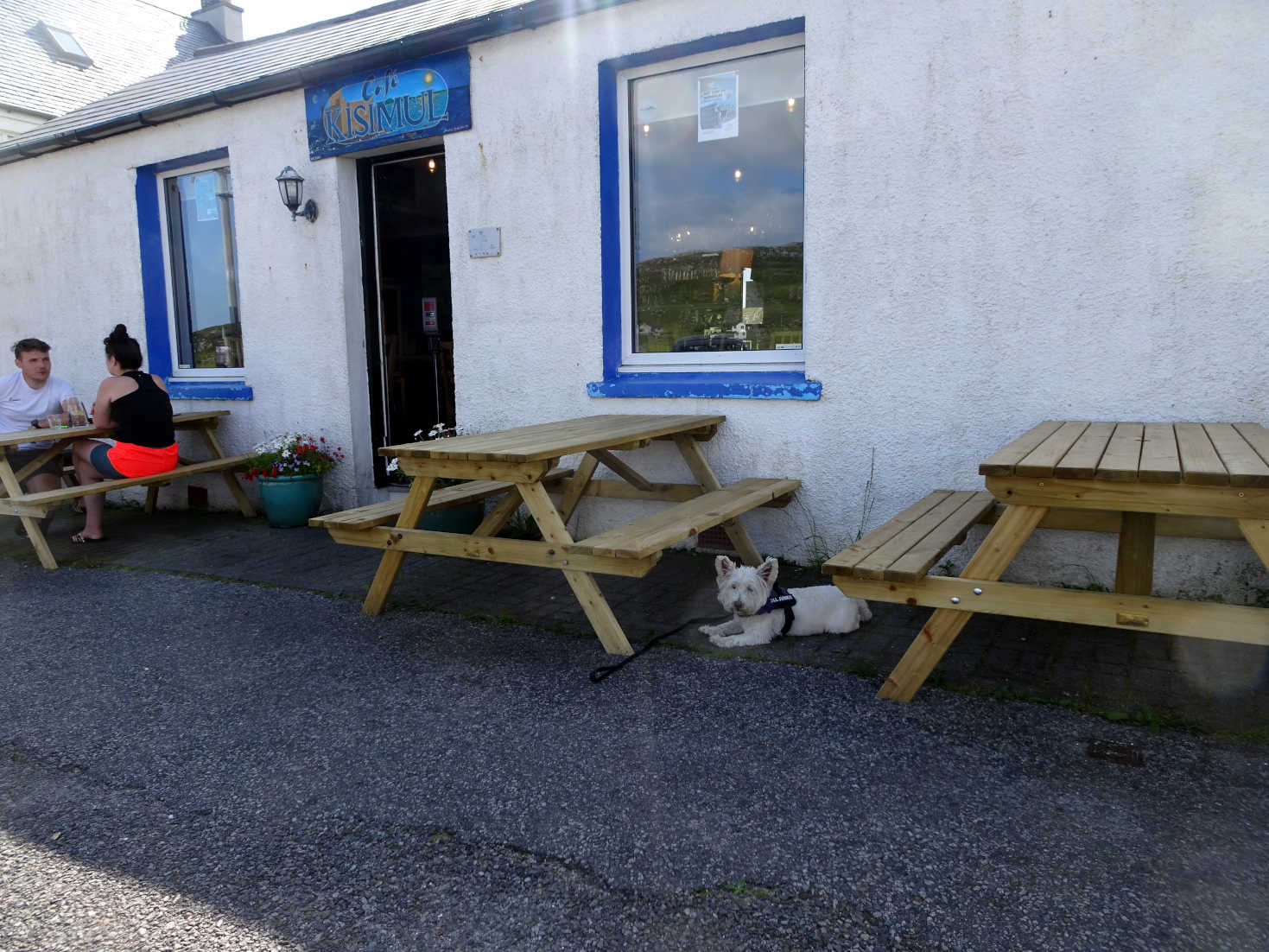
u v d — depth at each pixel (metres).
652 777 2.65
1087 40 3.88
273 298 6.61
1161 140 3.80
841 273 4.54
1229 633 2.60
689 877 2.18
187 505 7.39
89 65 15.12
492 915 2.08
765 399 4.82
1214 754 2.67
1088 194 3.96
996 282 4.19
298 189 6.14
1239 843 2.23
